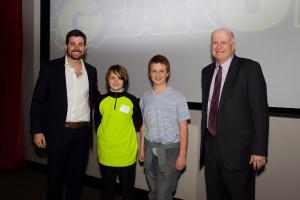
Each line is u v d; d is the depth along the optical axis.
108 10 2.87
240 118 1.74
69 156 2.32
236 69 1.77
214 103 1.84
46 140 2.21
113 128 2.17
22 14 3.53
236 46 2.25
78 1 3.06
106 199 2.23
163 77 2.10
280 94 2.12
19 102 3.52
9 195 2.85
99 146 2.25
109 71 2.25
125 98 2.21
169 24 2.54
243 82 1.72
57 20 3.21
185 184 2.59
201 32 2.40
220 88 1.84
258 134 1.67
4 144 3.55
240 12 2.22
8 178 3.33
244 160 1.76
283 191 2.19
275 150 2.20
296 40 2.04
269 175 2.23
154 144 2.10
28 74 3.55
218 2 2.31
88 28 3.01
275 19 2.10
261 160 1.67
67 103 2.17
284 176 2.18
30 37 3.50
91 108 2.36
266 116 1.69
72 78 2.21
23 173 3.50
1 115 3.53
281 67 2.10
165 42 2.57
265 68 2.15
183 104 2.10
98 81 2.98
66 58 2.24
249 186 1.82
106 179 2.22
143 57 2.70
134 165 2.28
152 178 2.19
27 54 3.54
